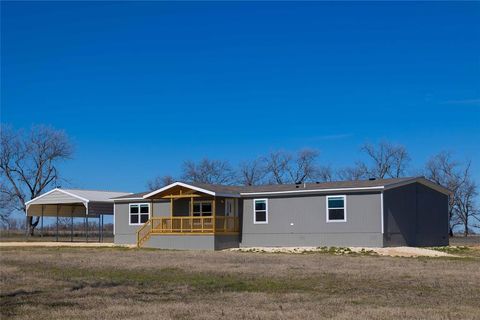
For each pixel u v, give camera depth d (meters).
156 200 40.47
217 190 36.53
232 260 24.86
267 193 36.28
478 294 14.10
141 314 11.12
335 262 23.77
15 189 67.38
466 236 65.00
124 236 41.66
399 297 13.55
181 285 16.08
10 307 12.03
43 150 68.31
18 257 26.67
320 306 12.09
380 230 32.38
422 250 30.94
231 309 11.72
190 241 36.72
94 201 45.12
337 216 33.88
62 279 17.61
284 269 20.53
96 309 11.75
